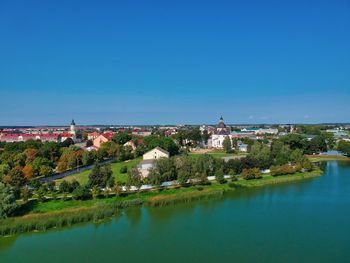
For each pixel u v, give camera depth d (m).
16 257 104.69
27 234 121.25
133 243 112.94
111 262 100.44
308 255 102.56
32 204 142.38
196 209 147.38
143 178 176.88
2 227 119.88
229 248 108.00
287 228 123.62
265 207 149.00
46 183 167.75
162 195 160.38
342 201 156.62
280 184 194.12
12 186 162.00
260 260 100.12
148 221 132.75
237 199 162.38
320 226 125.12
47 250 108.94
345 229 121.94
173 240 114.75
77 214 132.38
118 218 136.25
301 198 162.62
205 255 103.75
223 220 133.00
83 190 149.00
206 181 180.75
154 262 100.00
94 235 119.81
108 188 159.00
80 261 101.38
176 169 184.62
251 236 116.94
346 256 101.75
